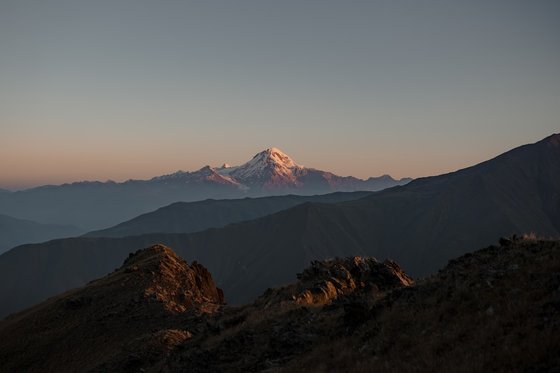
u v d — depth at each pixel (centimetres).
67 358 4838
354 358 1839
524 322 1503
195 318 4675
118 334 5059
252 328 2708
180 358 2717
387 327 1942
